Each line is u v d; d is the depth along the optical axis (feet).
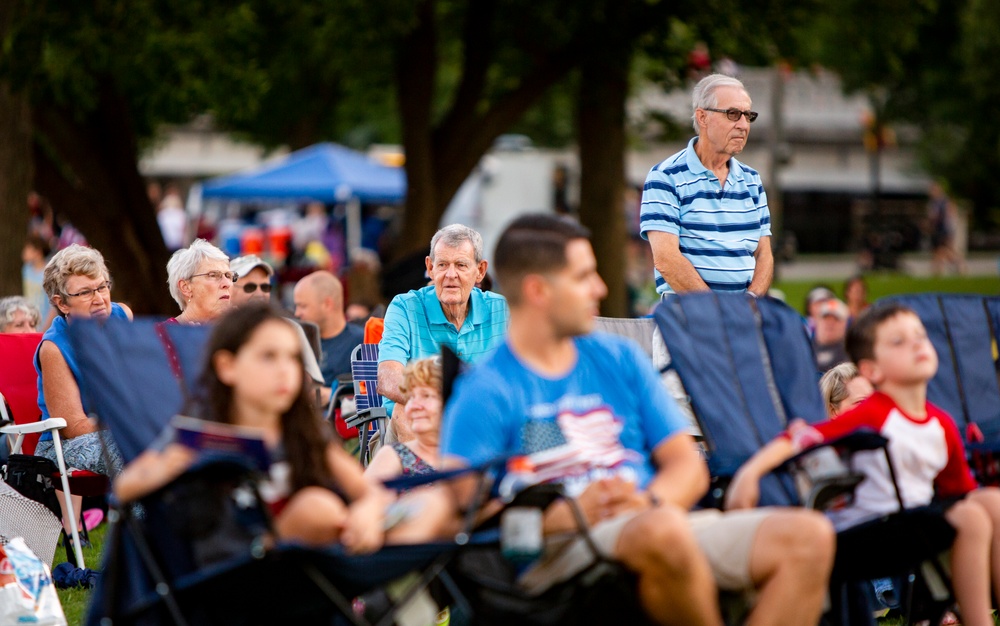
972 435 45.60
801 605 34.09
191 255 61.41
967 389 46.44
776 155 188.75
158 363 42.32
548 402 36.68
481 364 37.06
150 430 40.68
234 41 140.26
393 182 200.03
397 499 41.55
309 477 35.86
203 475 33.53
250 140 263.08
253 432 34.99
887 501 40.19
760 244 57.36
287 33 160.86
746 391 43.52
